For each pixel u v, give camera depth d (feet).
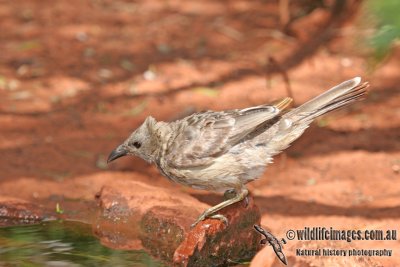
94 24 61.46
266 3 66.44
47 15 62.64
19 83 51.44
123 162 41.93
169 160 29.53
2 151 42.55
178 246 29.60
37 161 41.70
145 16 63.82
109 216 33.94
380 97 50.83
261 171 29.43
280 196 38.14
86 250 30.73
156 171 41.50
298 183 39.83
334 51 56.90
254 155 28.86
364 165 41.86
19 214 34.40
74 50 56.65
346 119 48.03
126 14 63.98
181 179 29.78
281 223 34.42
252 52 57.47
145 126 31.07
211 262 29.35
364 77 52.03
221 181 29.22
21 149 43.04
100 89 51.19
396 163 41.93
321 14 60.85
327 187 39.14
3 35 58.44
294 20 61.11
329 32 58.65
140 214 33.32
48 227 33.58
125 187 35.14
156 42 58.80
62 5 65.10
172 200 34.17
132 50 57.31
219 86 52.03
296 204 37.04
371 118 48.03
